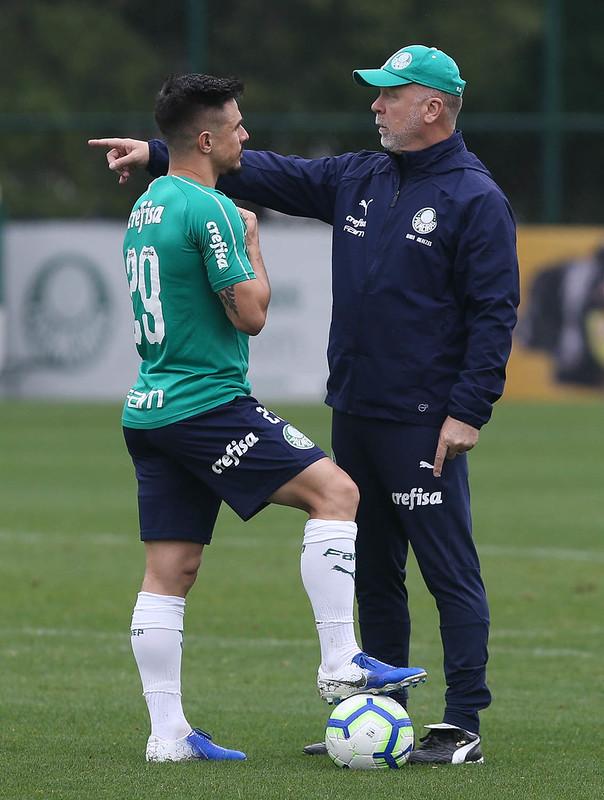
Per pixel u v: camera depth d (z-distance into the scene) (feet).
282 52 384.88
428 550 66.08
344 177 68.49
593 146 333.21
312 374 287.89
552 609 107.45
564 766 64.59
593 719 75.87
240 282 61.72
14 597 112.06
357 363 66.44
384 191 66.59
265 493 62.75
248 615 105.70
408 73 64.69
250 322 62.13
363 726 62.75
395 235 65.57
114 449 218.79
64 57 387.14
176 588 65.16
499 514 155.53
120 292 294.66
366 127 305.53
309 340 287.89
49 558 129.49
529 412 268.62
